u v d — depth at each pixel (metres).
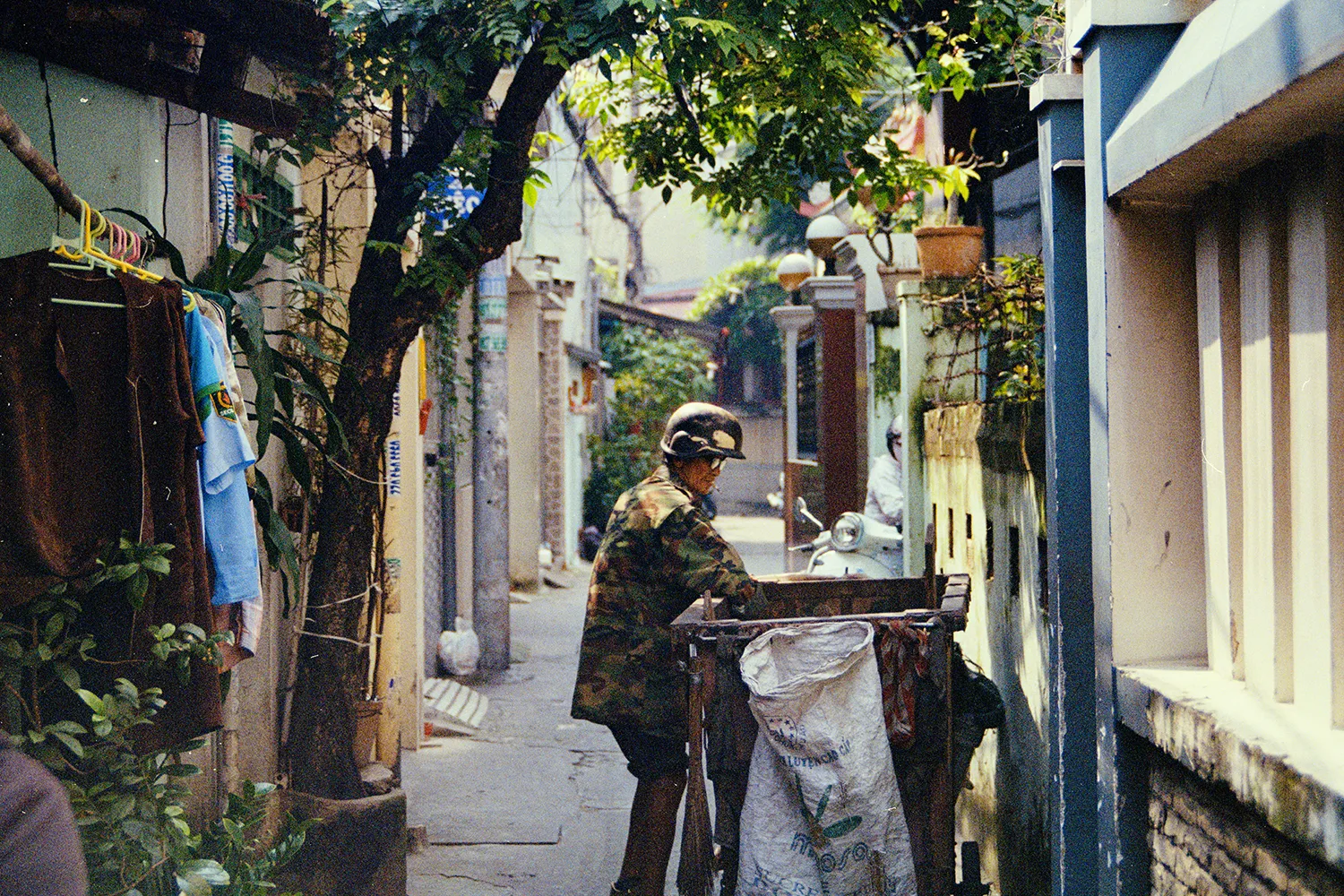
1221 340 3.02
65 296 3.05
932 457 6.15
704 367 28.48
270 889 3.96
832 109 5.87
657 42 4.68
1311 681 2.60
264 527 4.00
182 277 3.84
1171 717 2.88
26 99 3.62
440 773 6.91
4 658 2.89
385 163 4.94
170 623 3.17
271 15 3.70
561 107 6.61
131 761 3.04
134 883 3.04
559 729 7.98
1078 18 3.41
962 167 8.46
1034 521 4.07
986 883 4.32
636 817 4.65
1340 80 2.22
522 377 14.66
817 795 3.61
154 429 3.20
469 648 9.48
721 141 6.20
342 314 5.83
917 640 3.79
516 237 4.84
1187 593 3.29
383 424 4.75
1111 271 3.28
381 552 5.28
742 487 32.91
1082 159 3.62
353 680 4.73
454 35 4.48
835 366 9.48
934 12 6.95
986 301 5.47
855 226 10.79
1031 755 4.12
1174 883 3.06
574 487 18.00
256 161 5.28
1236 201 2.99
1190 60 2.85
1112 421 3.28
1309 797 2.23
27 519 2.90
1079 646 3.60
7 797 1.64
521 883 5.21
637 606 4.61
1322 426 2.53
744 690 3.85
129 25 3.64
